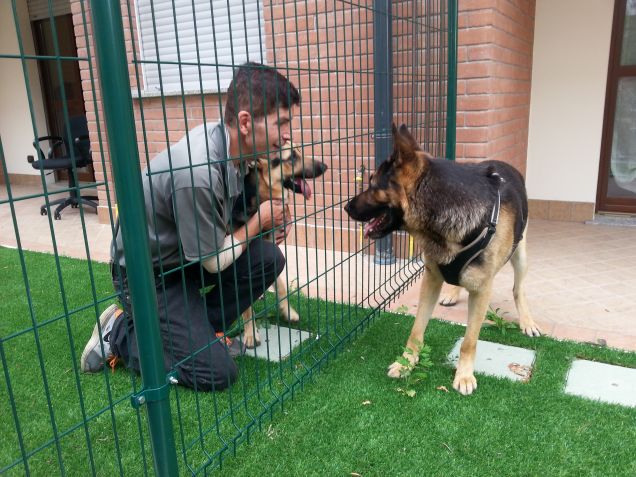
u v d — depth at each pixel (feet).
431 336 9.59
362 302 10.39
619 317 10.36
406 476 6.00
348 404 7.47
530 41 17.17
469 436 6.69
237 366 8.47
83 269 13.82
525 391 7.68
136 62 4.53
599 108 17.26
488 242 7.39
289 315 10.33
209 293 8.70
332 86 14.10
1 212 22.33
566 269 13.32
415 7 12.33
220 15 16.61
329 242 15.38
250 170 8.81
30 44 27.43
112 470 6.13
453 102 12.55
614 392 7.66
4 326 10.28
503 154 14.93
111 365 8.45
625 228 17.15
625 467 6.07
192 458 6.28
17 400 7.59
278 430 6.88
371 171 14.01
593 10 16.63
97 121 4.17
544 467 6.10
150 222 7.27
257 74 6.95
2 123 30.09
